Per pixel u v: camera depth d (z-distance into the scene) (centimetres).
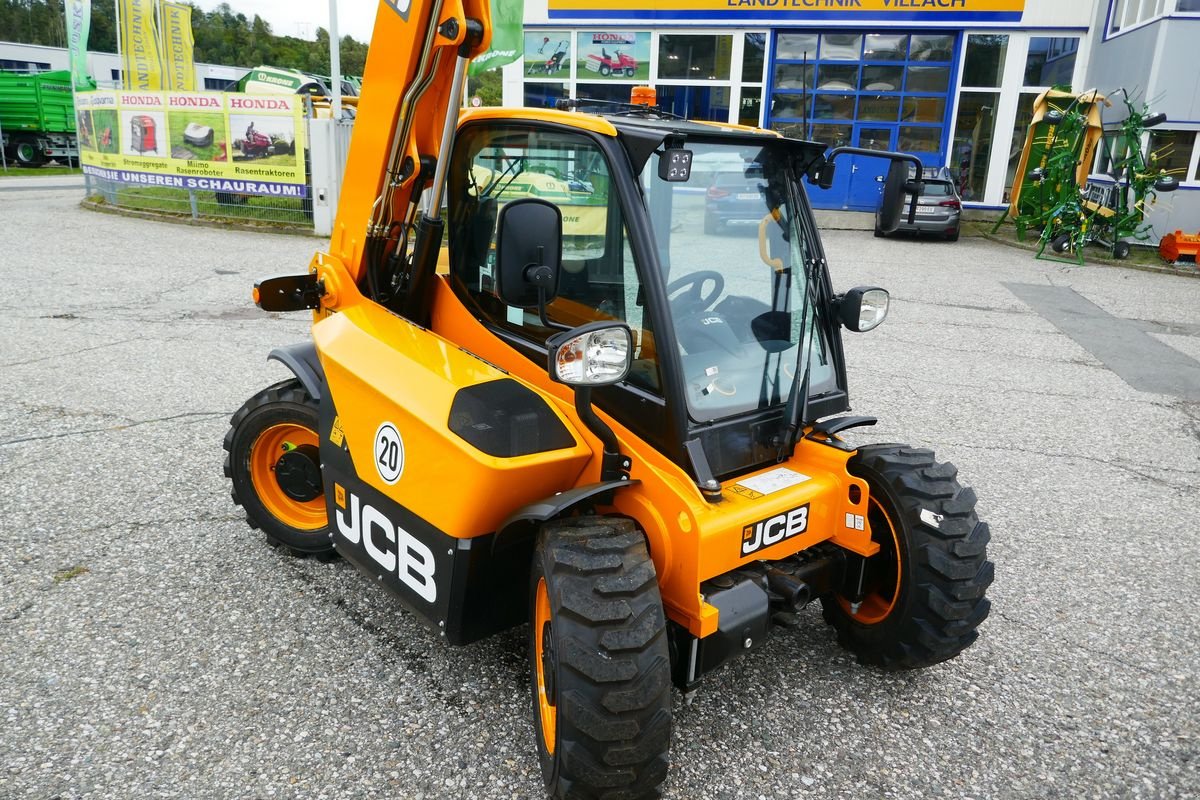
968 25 2031
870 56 2112
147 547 420
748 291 313
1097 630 392
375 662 338
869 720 322
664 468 280
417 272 353
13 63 3525
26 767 276
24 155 2798
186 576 396
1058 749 312
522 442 272
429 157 355
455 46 318
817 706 328
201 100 1479
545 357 313
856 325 336
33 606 367
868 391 748
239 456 404
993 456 605
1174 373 844
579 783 246
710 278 303
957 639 323
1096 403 740
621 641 240
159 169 1549
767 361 316
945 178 1812
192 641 347
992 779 295
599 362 249
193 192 1534
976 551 314
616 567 249
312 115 1436
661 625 247
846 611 353
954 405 718
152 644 344
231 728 299
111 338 788
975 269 1443
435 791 274
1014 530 491
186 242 1346
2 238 1292
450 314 355
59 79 2814
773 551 292
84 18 1769
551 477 279
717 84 2184
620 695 238
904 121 2136
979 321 1047
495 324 337
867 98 2139
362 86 352
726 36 2142
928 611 317
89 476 495
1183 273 1452
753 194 312
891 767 298
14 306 890
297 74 1909
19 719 298
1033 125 1811
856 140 2167
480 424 271
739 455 305
